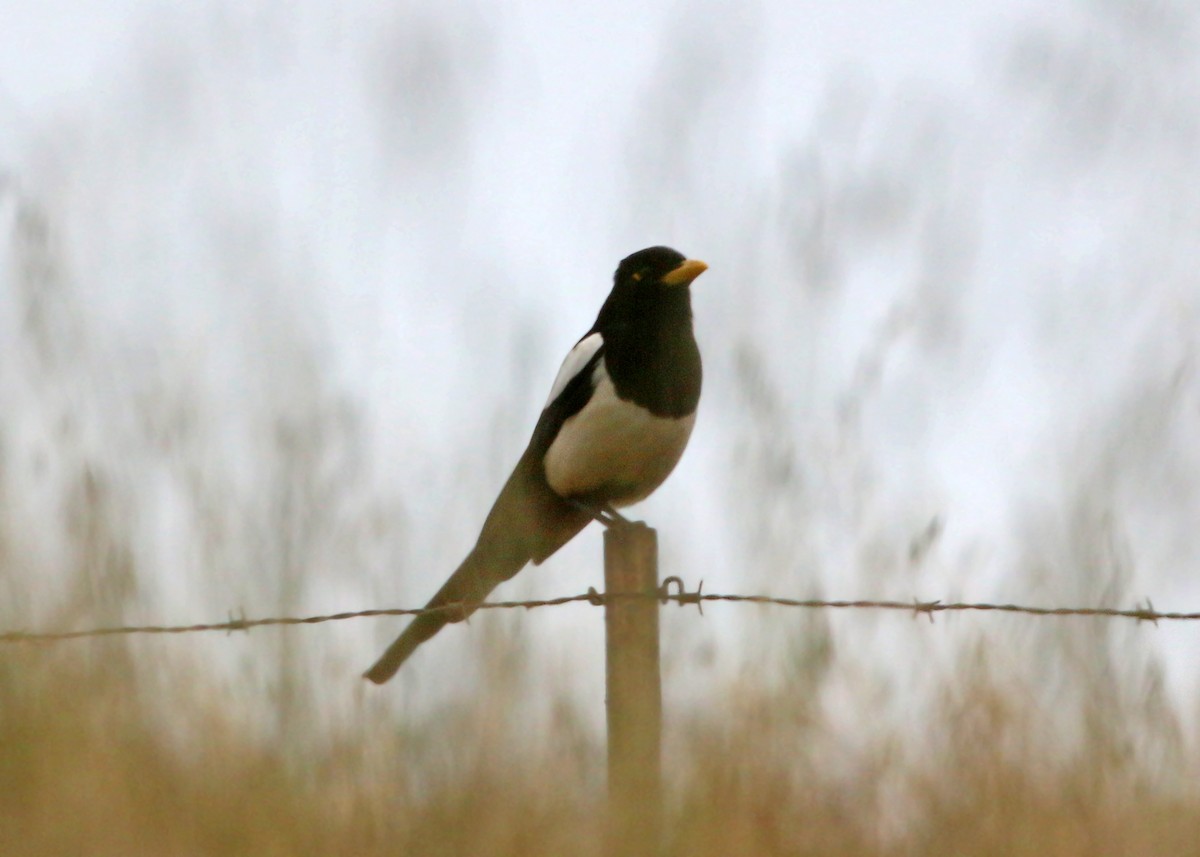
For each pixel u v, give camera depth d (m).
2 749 6.93
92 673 7.45
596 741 7.46
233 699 7.36
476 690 7.31
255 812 6.95
